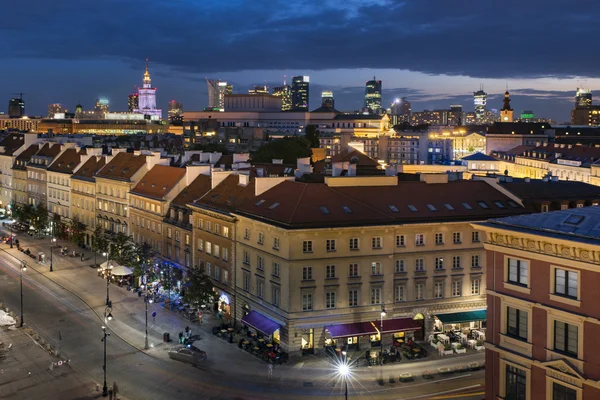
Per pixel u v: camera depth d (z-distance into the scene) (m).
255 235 95.44
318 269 88.19
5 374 83.19
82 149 187.75
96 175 157.62
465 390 76.69
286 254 87.25
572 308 51.75
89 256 152.75
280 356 86.50
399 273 92.31
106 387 77.25
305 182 103.75
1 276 133.50
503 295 57.09
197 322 103.44
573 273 52.03
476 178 119.62
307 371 83.12
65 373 83.50
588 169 192.25
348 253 89.44
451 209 97.38
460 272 95.88
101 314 108.06
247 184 108.81
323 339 88.81
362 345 90.62
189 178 129.12
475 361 86.06
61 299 117.19
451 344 89.94
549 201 103.31
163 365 86.00
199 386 78.88
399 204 96.50
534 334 54.69
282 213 91.12
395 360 86.38
